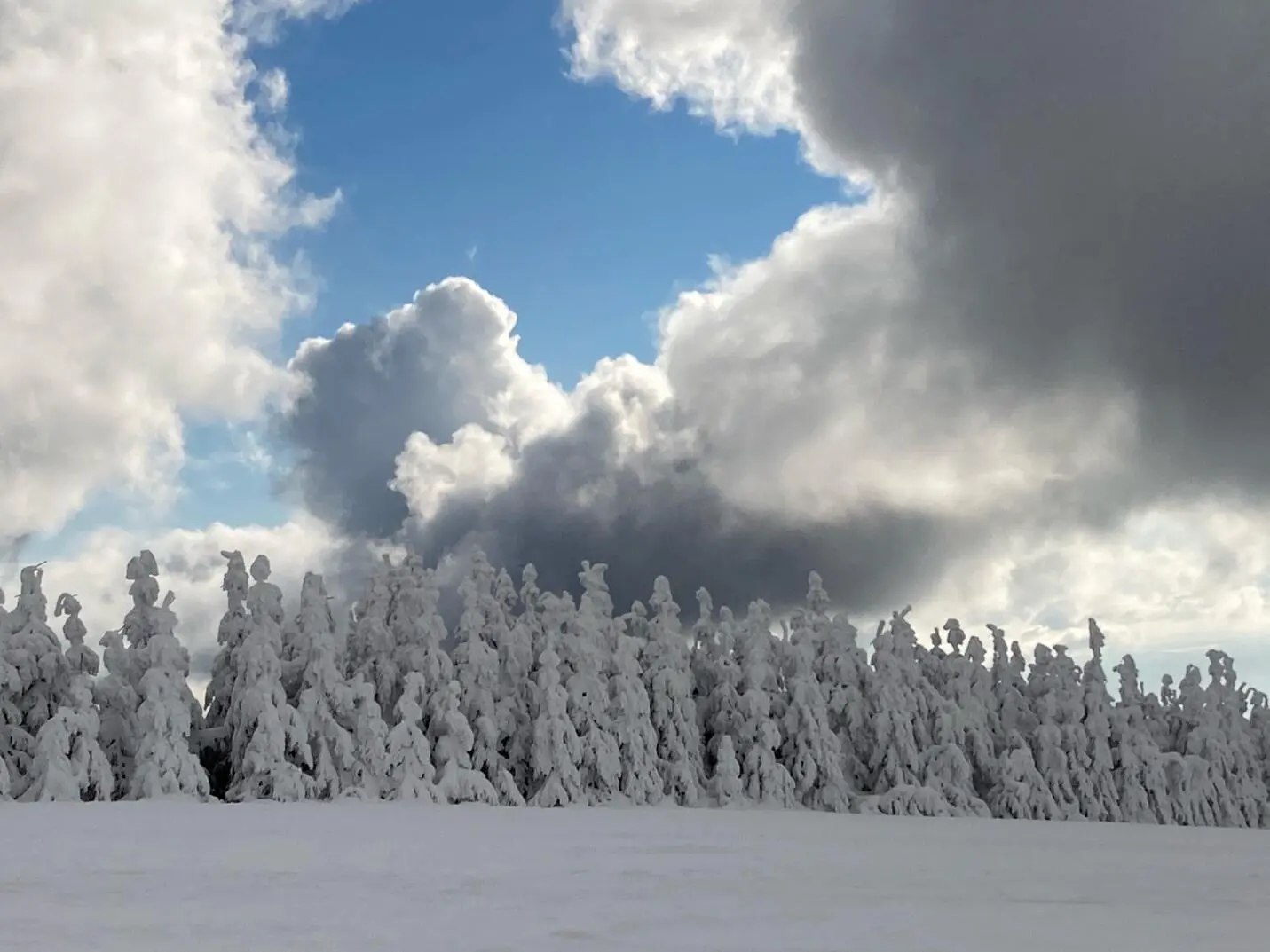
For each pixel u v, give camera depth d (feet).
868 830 123.24
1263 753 226.99
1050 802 191.83
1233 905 55.83
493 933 42.22
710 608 213.05
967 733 204.44
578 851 81.82
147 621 159.22
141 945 38.70
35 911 46.65
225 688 166.30
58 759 136.15
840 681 204.13
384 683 175.22
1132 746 206.28
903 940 42.14
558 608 194.29
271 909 48.26
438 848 81.05
